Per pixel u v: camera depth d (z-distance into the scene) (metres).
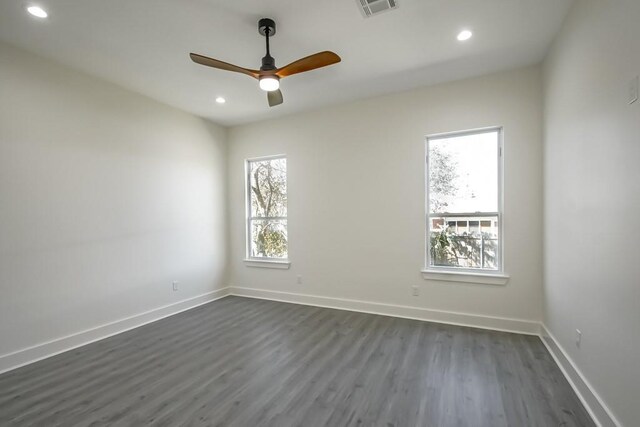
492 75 3.30
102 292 3.28
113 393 2.21
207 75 3.24
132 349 2.96
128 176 3.56
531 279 3.16
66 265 2.98
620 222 1.60
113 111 3.41
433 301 3.62
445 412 1.95
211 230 4.72
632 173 1.50
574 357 2.22
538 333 3.13
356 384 2.29
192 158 4.42
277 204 4.77
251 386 2.28
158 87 3.52
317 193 4.30
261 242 4.91
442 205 3.65
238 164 4.96
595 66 1.88
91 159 3.20
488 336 3.12
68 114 3.02
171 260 4.08
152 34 2.51
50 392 2.23
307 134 4.37
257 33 2.52
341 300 4.15
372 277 3.96
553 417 1.89
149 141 3.82
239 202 4.97
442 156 3.65
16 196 2.65
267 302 4.53
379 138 3.89
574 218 2.21
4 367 2.54
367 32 2.53
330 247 4.23
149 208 3.81
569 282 2.32
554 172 2.67
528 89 3.15
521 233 3.20
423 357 2.69
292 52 2.83
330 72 3.24
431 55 2.91
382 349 2.87
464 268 3.54
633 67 1.48
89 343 3.11
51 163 2.88
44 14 2.23
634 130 1.48
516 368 2.48
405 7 2.22
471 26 2.46
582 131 2.07
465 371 2.45
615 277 1.66
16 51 2.66
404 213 3.76
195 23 2.38
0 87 2.56
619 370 1.61
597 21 1.85
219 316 3.92
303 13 2.27
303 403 2.06
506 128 3.25
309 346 2.97
